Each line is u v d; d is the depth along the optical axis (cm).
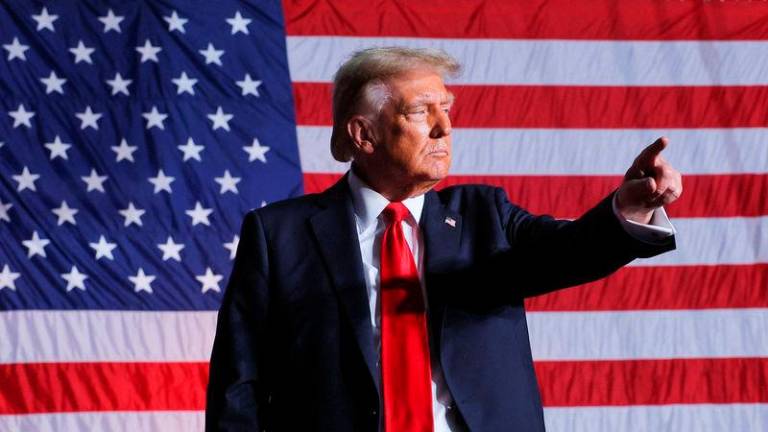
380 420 334
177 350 740
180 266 750
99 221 750
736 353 756
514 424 338
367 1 793
